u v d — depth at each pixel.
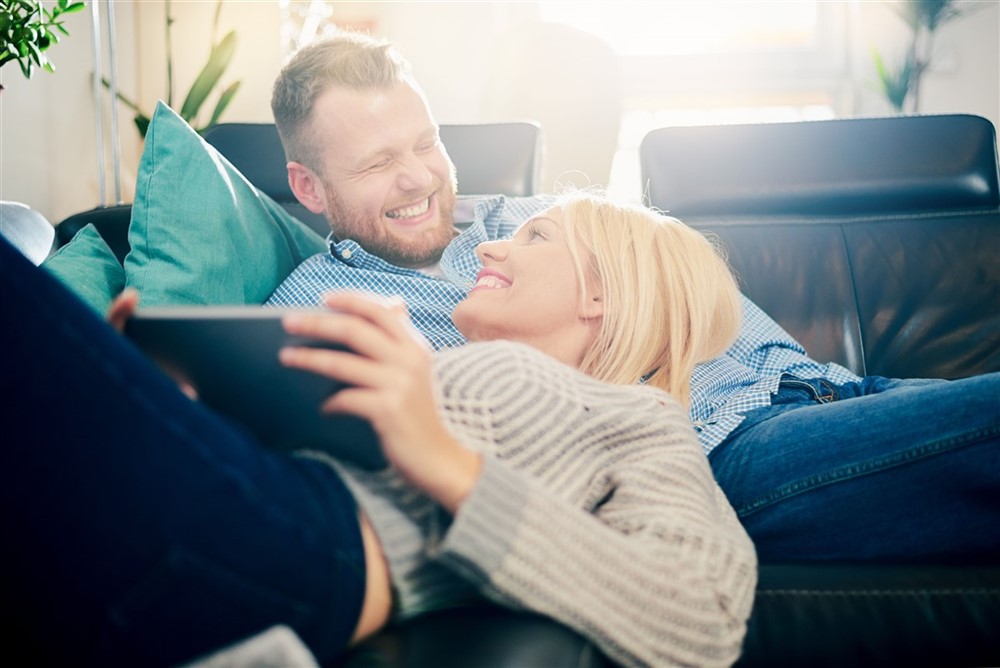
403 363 0.57
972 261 1.70
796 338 1.67
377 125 1.57
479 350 0.76
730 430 1.13
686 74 4.29
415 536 0.62
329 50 1.61
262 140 1.90
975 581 0.92
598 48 3.19
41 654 0.49
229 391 0.61
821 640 0.92
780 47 4.26
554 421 0.74
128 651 0.49
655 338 1.09
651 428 0.78
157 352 0.60
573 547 0.60
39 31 1.92
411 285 1.49
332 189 1.62
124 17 3.55
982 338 1.64
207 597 0.50
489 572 0.59
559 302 1.10
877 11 4.17
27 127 2.81
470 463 0.60
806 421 1.06
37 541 0.47
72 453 0.47
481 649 0.56
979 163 1.78
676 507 0.71
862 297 1.69
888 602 0.92
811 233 1.75
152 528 0.48
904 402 1.00
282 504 0.53
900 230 1.75
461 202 1.78
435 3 4.07
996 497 0.95
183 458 0.49
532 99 3.20
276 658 0.49
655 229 1.12
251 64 3.81
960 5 4.07
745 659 0.92
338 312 0.60
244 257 1.42
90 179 3.21
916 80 4.02
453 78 4.11
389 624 0.63
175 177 1.38
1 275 0.48
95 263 1.35
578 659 0.56
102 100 3.29
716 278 1.13
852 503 0.99
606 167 3.32
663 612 0.62
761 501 1.03
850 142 1.80
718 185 1.80
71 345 0.48
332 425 0.62
